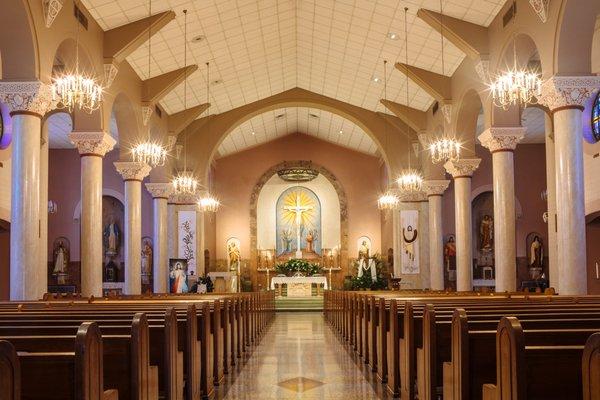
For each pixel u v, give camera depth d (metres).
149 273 27.61
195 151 23.88
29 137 10.97
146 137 17.92
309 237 32.06
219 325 8.12
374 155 31.77
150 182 21.41
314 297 26.88
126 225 17.27
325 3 16.59
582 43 10.99
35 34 10.85
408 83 20.03
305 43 19.95
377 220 31.72
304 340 13.39
